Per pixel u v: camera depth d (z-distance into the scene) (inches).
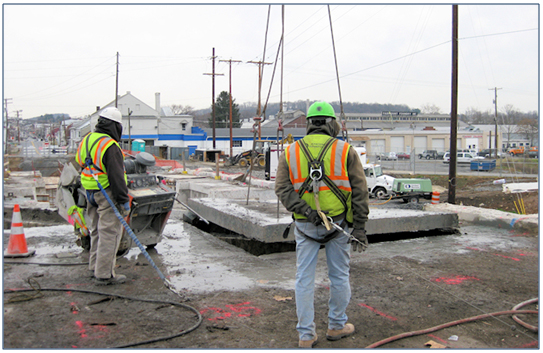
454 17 647.1
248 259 207.8
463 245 242.5
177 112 5241.1
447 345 117.6
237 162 1643.7
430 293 160.1
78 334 118.9
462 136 2491.4
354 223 115.1
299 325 114.6
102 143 154.6
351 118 3592.5
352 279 176.7
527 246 239.9
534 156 1402.6
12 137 3481.8
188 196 588.7
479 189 952.9
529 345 117.7
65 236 245.6
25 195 508.7
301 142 117.3
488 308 145.8
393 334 125.3
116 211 153.3
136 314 134.4
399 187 801.6
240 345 114.7
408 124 3560.5
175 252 218.2
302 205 112.7
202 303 145.4
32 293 150.8
